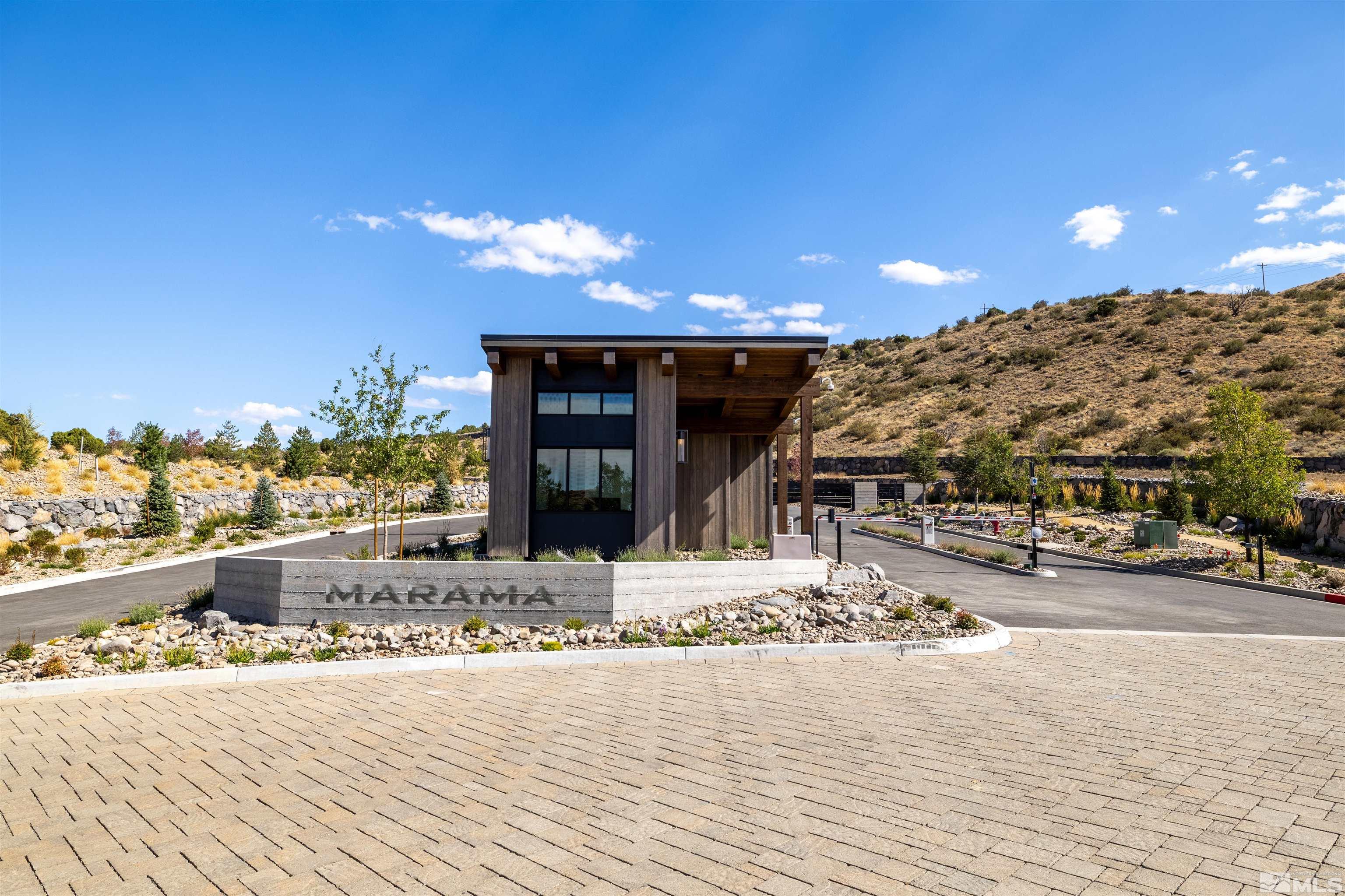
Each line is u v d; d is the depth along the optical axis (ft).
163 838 14.44
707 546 63.67
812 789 16.07
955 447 154.61
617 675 27.63
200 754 19.69
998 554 63.10
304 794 16.58
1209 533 76.84
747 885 12.03
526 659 29.84
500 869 12.80
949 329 257.34
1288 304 181.57
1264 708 22.12
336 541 79.10
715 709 22.67
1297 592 47.01
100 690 27.61
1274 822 14.15
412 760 18.62
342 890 12.19
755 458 66.59
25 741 21.33
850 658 29.63
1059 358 189.78
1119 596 45.80
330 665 29.37
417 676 28.35
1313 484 83.25
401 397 47.26
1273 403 130.82
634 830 14.21
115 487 80.94
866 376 231.09
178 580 55.98
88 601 47.39
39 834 14.80
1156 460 119.14
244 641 34.17
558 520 50.55
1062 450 137.28
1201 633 34.35
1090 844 13.30
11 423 83.87
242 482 99.04
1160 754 18.06
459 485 130.82
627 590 36.47
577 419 50.90
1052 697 23.45
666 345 47.57
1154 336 183.01
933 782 16.39
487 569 36.37
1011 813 14.69
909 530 95.81
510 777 17.21
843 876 12.25
